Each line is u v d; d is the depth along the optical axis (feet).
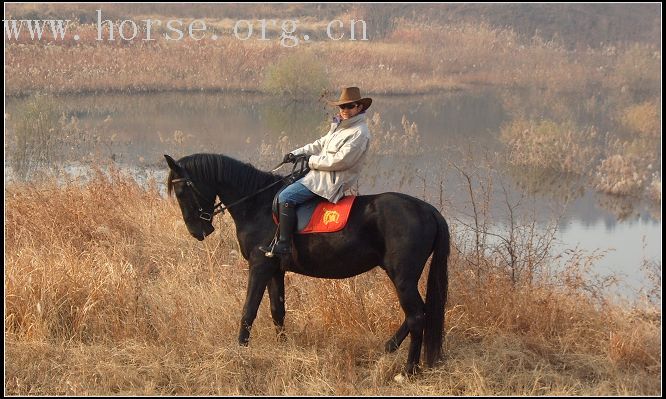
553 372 21.75
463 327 24.64
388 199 21.54
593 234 41.78
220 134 67.05
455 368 21.94
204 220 23.12
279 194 21.86
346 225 21.40
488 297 25.29
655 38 140.05
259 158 55.21
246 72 100.37
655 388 20.81
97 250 29.25
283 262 22.34
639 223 44.73
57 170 50.29
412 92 98.43
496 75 112.37
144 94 90.17
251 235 22.41
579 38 141.69
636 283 32.89
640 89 103.40
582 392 20.68
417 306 21.39
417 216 21.24
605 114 84.53
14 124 59.88
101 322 24.29
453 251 28.86
